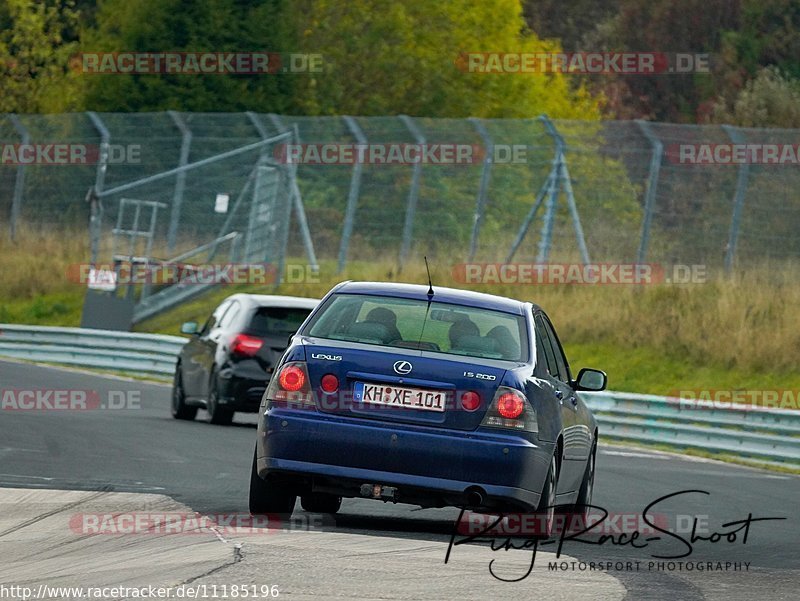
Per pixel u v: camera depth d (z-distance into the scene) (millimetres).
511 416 35188
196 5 160375
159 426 66125
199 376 70750
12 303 136750
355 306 37719
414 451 34812
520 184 136000
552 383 37719
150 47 159125
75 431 60781
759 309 111250
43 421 64750
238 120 157250
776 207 124188
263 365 68125
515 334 37562
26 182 145750
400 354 35656
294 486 36938
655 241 125812
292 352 36125
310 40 181500
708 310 112125
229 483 45625
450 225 134000
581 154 132500
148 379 101312
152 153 151375
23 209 145375
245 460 53312
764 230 123875
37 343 109625
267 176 126875
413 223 128750
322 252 135500
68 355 107500
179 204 128750
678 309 113375
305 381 35562
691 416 77562
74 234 145875
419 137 123688
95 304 121062
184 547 32000
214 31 160250
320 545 33094
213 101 157750
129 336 103938
